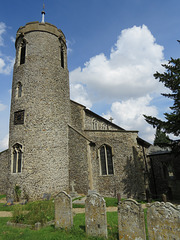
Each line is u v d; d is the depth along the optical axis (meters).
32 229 7.46
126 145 16.84
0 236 6.60
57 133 16.61
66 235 6.47
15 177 14.86
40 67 17.48
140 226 5.49
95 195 6.68
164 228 5.20
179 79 13.02
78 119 18.92
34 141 15.30
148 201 13.76
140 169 16.41
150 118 14.12
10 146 16.14
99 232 6.29
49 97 17.03
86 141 16.27
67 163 16.66
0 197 17.36
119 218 5.98
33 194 14.01
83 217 8.93
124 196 15.11
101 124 24.83
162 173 20.14
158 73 14.50
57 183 15.20
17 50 19.45
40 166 14.83
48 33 19.05
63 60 20.22
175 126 12.89
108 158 16.61
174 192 18.16
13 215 8.73
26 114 16.03
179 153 14.56
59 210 7.43
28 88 16.78
